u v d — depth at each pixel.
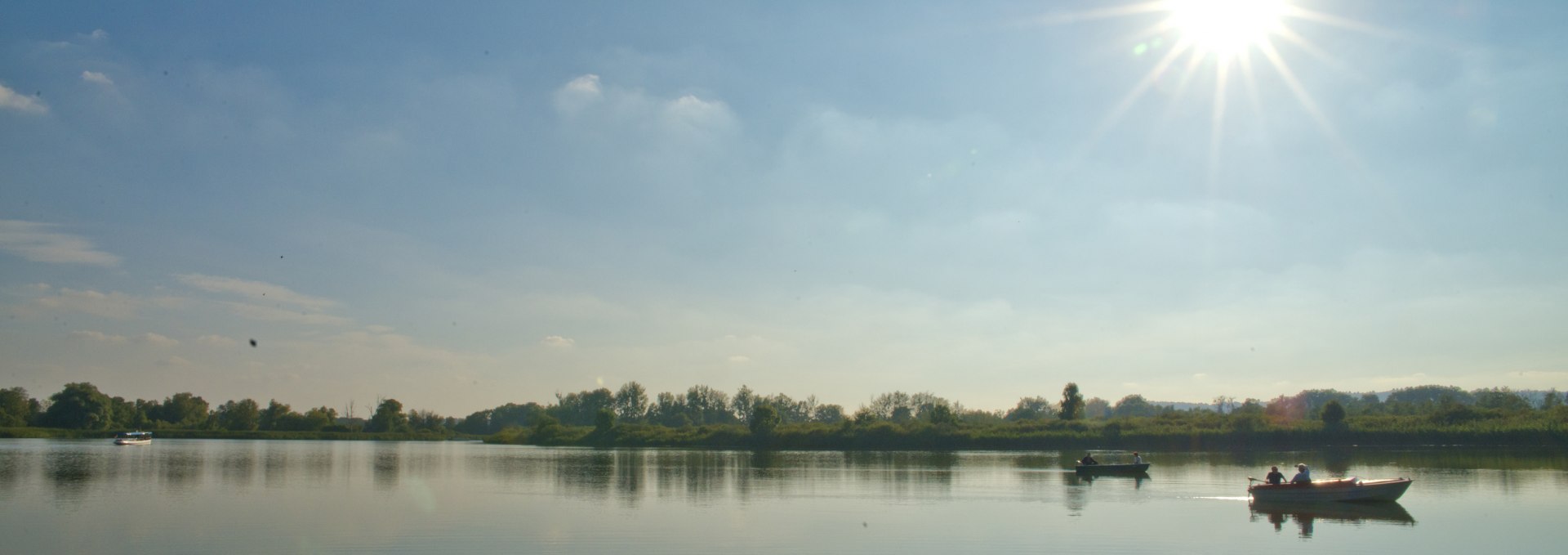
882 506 51.09
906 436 138.00
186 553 35.16
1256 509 49.00
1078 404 156.75
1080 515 46.75
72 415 181.75
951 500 54.22
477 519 44.94
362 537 39.12
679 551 36.00
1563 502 52.00
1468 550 36.47
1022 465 91.25
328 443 176.38
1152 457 104.50
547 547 36.84
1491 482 64.81
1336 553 35.97
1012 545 37.31
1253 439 123.25
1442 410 132.12
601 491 60.25
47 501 51.91
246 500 53.47
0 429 168.12
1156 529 41.75
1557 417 123.94
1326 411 130.12
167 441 170.75
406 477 74.06
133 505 50.34
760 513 47.50
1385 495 51.38
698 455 119.12
